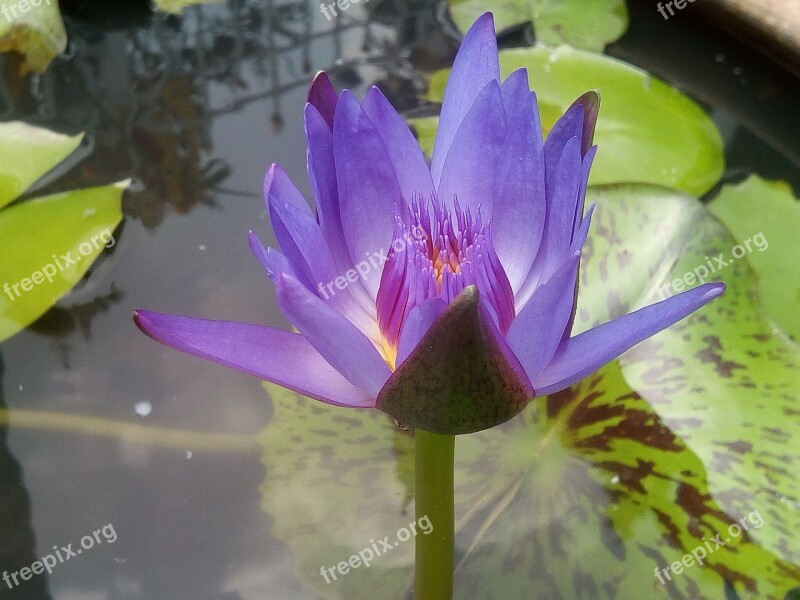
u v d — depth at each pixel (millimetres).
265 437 275
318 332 196
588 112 222
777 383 273
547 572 249
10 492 265
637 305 292
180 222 329
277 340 214
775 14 350
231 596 245
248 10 444
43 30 392
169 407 281
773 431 265
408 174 231
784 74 363
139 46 424
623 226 304
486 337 185
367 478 266
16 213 316
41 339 294
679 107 360
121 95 394
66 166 350
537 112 211
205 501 263
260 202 336
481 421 197
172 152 359
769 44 359
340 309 224
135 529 258
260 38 427
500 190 224
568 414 281
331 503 261
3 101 385
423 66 399
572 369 206
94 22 434
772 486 258
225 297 303
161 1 435
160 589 248
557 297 193
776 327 284
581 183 208
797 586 242
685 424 271
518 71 219
